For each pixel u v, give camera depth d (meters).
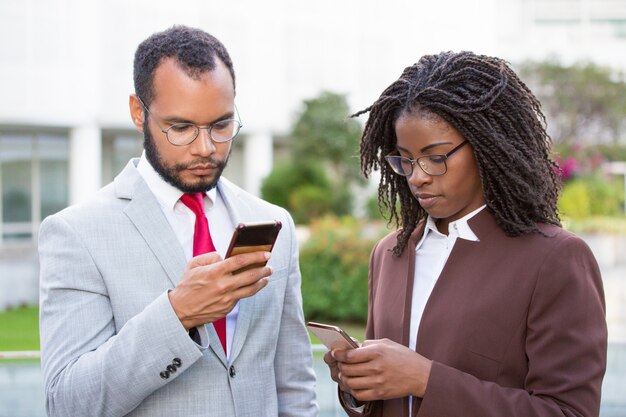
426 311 1.67
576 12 22.27
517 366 1.58
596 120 20.42
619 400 3.00
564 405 1.49
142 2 14.30
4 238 13.85
